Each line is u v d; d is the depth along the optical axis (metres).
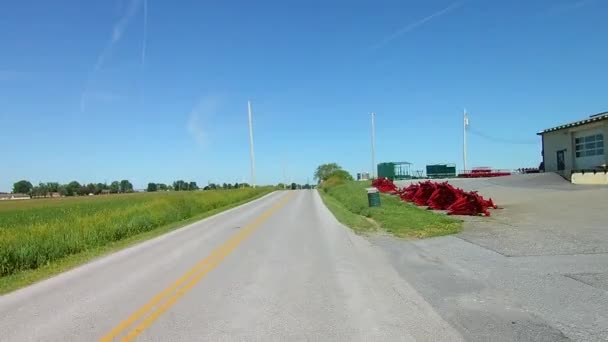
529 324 6.02
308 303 7.48
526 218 16.27
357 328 6.16
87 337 6.22
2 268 12.28
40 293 9.30
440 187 22.53
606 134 32.97
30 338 6.32
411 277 9.02
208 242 15.81
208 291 8.54
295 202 39.62
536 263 9.38
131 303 7.92
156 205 27.22
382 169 67.56
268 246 14.09
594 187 26.62
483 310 6.69
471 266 9.58
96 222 18.83
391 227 16.55
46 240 14.45
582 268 8.73
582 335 5.58
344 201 36.00
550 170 40.47
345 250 12.77
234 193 48.47
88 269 11.88
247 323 6.55
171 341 5.91
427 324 6.21
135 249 15.34
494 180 38.28
